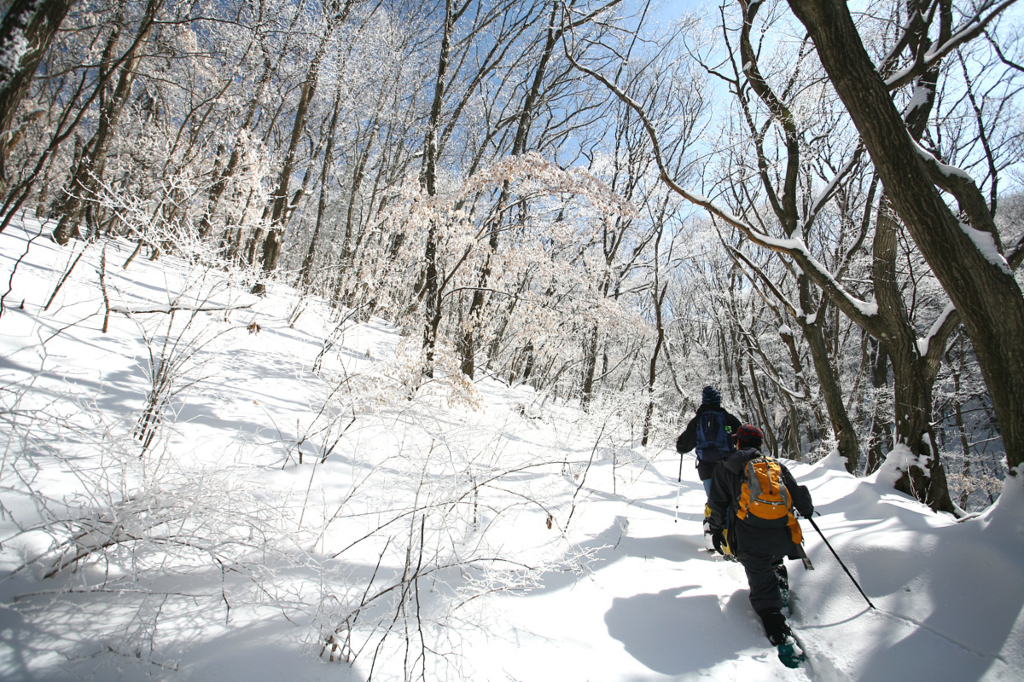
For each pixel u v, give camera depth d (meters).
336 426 4.15
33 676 1.57
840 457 6.77
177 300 3.27
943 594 2.68
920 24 6.07
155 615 1.92
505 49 8.95
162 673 1.71
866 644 2.55
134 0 6.62
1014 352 3.41
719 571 3.48
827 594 2.98
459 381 5.55
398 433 4.37
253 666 1.83
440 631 2.24
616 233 13.61
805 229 8.62
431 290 6.96
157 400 2.85
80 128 8.88
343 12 11.84
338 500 3.19
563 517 3.94
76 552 2.03
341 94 13.04
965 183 4.32
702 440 4.20
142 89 11.23
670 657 2.44
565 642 2.39
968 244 3.51
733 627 2.77
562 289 11.67
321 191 13.18
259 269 5.61
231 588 2.21
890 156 3.61
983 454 16.62
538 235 8.91
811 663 2.53
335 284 7.89
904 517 3.55
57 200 8.89
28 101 5.94
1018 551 2.82
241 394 4.34
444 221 6.92
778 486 2.84
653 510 4.89
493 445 4.32
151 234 3.50
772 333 17.95
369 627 2.19
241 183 6.81
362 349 7.44
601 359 18.45
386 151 16.91
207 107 10.26
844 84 3.64
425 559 2.77
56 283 4.95
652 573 3.29
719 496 3.24
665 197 13.88
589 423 7.16
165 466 2.38
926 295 13.66
